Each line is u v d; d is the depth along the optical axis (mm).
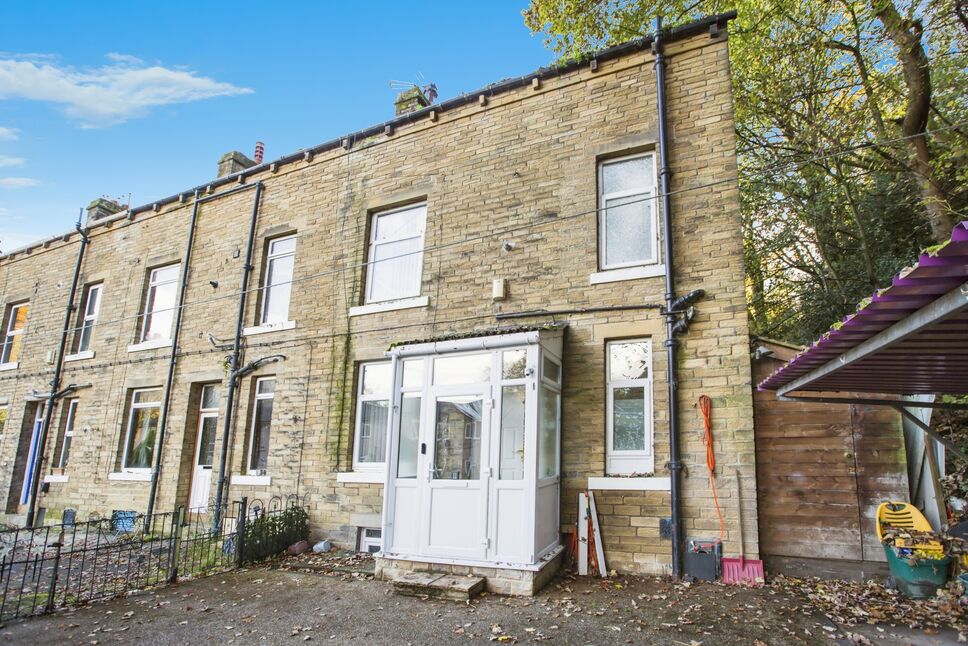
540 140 9547
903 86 11906
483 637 5352
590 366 8250
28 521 13523
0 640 5363
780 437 7488
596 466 7898
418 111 10703
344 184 11438
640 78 8992
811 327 12602
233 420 11359
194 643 5316
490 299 9297
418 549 7473
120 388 13336
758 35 12164
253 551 8594
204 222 13250
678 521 7281
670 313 7848
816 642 5070
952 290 3072
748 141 14078
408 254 10117
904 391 6402
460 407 7738
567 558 7793
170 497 11617
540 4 11953
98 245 15305
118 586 7281
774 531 7270
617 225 8852
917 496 7066
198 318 12539
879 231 12500
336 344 10578
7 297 17078
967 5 9578
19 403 15336
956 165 10359
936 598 5973
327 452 10125
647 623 5621
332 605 6391
